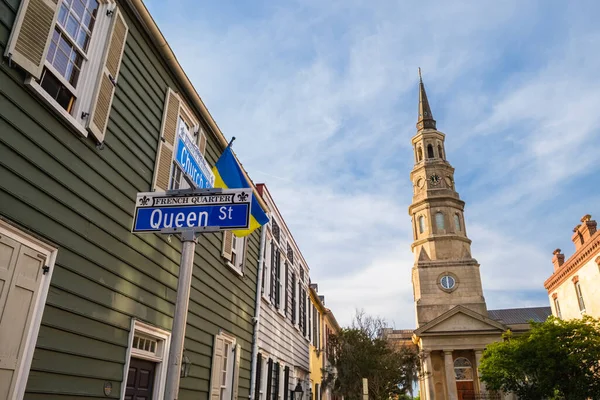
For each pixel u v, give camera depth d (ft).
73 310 16.24
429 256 161.68
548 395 71.77
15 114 14.16
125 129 20.85
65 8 17.30
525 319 192.54
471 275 155.22
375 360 88.94
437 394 131.75
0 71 13.65
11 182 13.84
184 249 13.07
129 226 20.68
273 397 46.34
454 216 167.94
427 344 134.72
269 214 47.06
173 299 24.58
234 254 36.70
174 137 25.84
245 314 37.63
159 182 23.54
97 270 17.99
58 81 16.70
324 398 87.61
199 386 27.27
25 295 14.08
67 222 16.30
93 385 17.30
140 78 22.71
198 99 28.99
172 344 11.71
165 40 24.34
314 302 81.56
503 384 88.94
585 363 66.23
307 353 69.46
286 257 55.93
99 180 18.53
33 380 14.26
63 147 16.34
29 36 14.55
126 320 19.86
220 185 23.12
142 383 21.74
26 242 14.32
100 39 19.21
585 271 84.69
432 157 184.55
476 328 134.51
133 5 21.53
